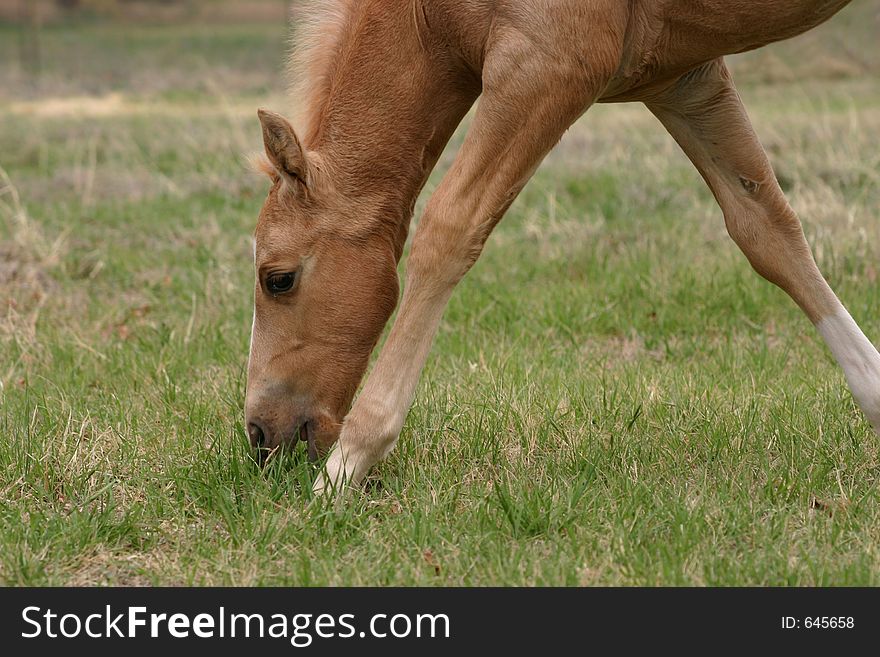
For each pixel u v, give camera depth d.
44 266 12.51
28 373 9.01
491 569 5.61
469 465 6.93
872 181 14.52
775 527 5.93
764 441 7.11
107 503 6.47
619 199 15.21
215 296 11.34
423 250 6.18
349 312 6.43
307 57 6.73
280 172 6.21
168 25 63.00
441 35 6.34
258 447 6.62
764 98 26.28
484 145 6.06
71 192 17.00
